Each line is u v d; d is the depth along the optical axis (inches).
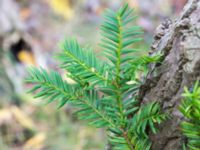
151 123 16.8
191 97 14.0
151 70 18.0
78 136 73.7
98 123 18.1
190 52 15.6
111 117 18.1
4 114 79.4
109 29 17.0
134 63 17.0
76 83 18.6
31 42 94.0
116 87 17.6
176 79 16.7
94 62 18.0
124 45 17.2
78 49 18.2
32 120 80.0
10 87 85.1
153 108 17.0
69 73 18.9
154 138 17.9
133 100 18.7
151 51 19.1
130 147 17.8
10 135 77.2
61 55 18.2
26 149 75.0
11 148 75.5
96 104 18.3
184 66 15.8
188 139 16.6
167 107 17.2
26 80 18.4
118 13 16.8
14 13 93.3
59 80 18.4
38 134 77.1
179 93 16.6
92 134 73.7
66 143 73.2
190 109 14.6
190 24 16.1
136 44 69.4
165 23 19.2
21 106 82.5
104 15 17.1
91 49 18.5
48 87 18.3
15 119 79.2
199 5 16.5
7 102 82.4
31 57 93.0
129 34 17.1
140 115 17.2
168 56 17.4
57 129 76.3
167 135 17.4
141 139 17.9
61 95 18.3
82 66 18.0
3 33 90.1
